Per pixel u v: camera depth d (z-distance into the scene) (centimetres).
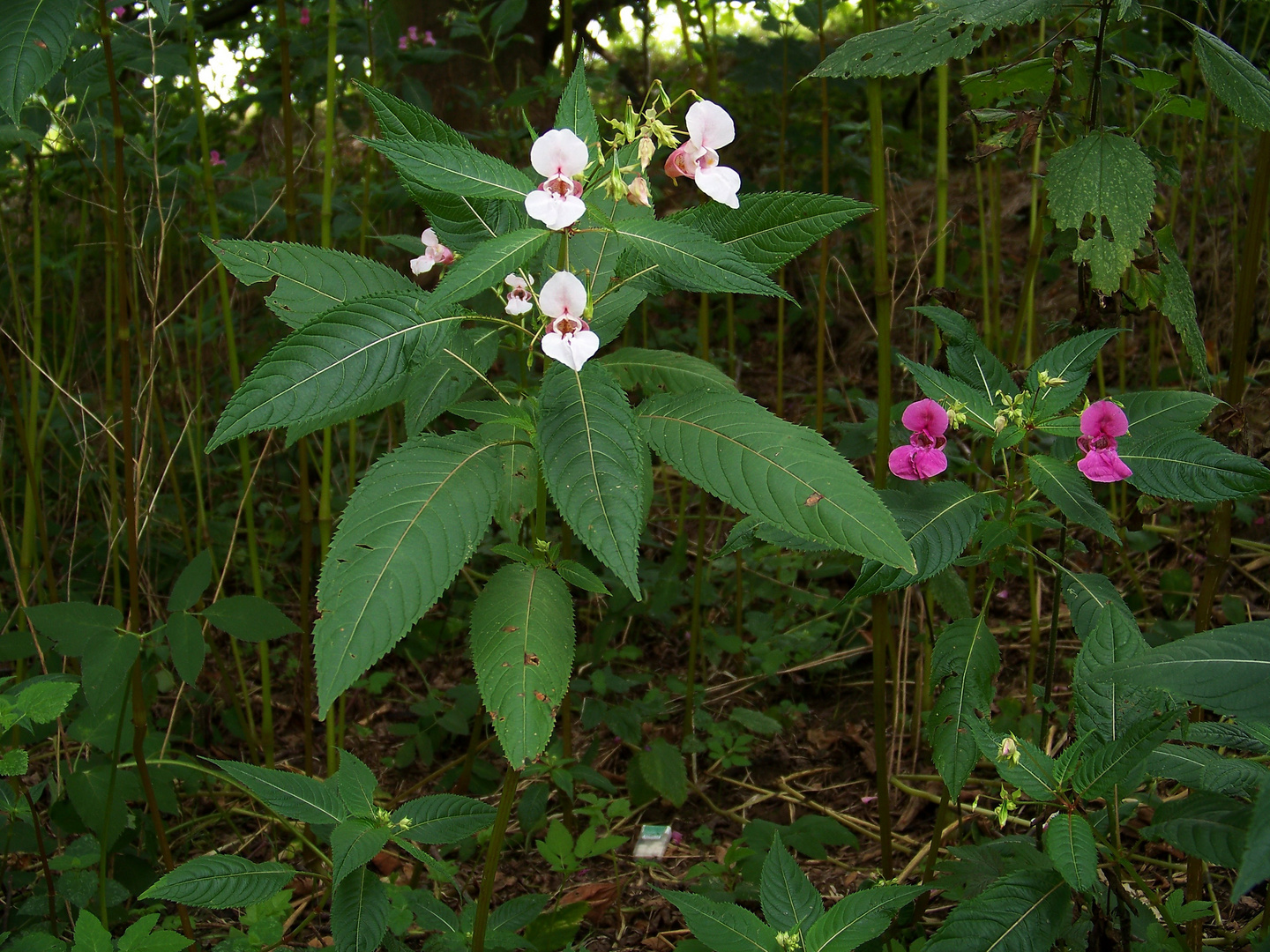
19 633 235
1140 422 191
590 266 178
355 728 332
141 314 402
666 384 196
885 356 231
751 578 397
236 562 405
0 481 343
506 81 470
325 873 265
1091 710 166
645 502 182
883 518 140
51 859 233
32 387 297
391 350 152
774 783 319
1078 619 187
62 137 285
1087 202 191
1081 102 218
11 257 349
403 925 207
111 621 216
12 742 251
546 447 146
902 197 533
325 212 272
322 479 277
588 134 160
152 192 306
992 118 207
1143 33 329
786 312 535
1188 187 450
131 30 274
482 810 188
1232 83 185
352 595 139
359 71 365
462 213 171
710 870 254
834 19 680
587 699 310
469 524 147
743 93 629
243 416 142
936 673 190
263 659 302
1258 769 159
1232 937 206
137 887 247
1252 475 168
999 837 269
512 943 192
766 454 147
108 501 349
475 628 158
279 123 488
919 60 200
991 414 187
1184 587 326
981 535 188
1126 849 251
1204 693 126
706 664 377
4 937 204
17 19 168
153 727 303
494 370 346
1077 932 180
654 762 293
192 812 308
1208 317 394
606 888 265
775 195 163
